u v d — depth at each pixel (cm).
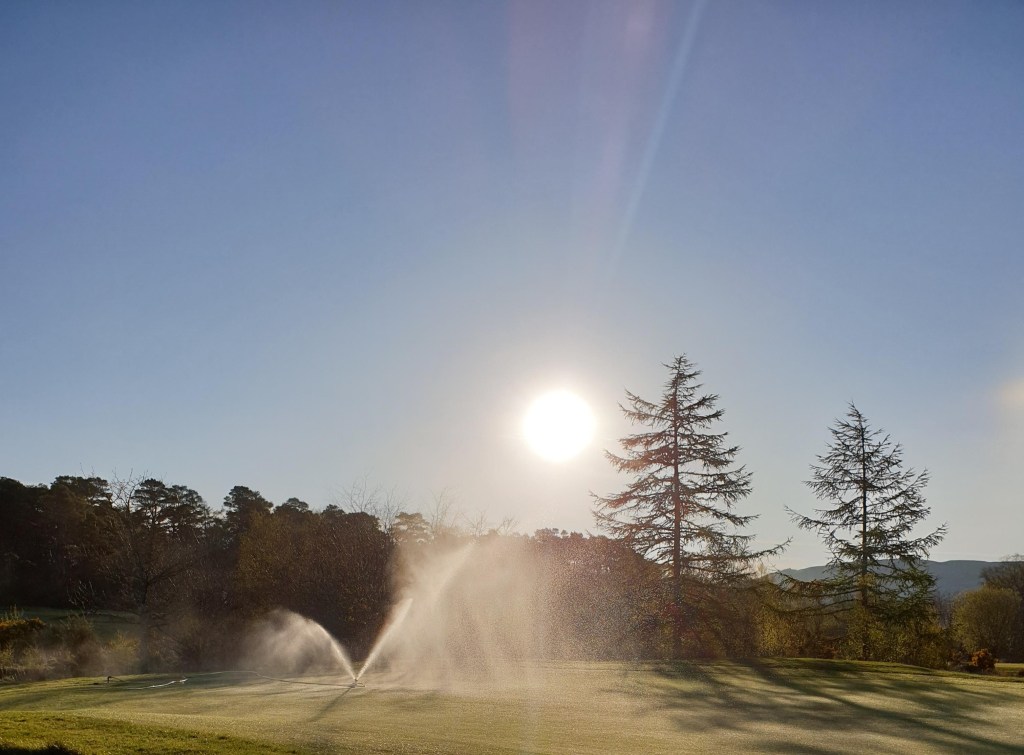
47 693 2073
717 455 3716
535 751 1147
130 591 4122
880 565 3994
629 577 3744
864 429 4156
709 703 1786
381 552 4362
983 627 6141
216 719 1398
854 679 2364
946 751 1233
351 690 2038
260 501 7056
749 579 3697
